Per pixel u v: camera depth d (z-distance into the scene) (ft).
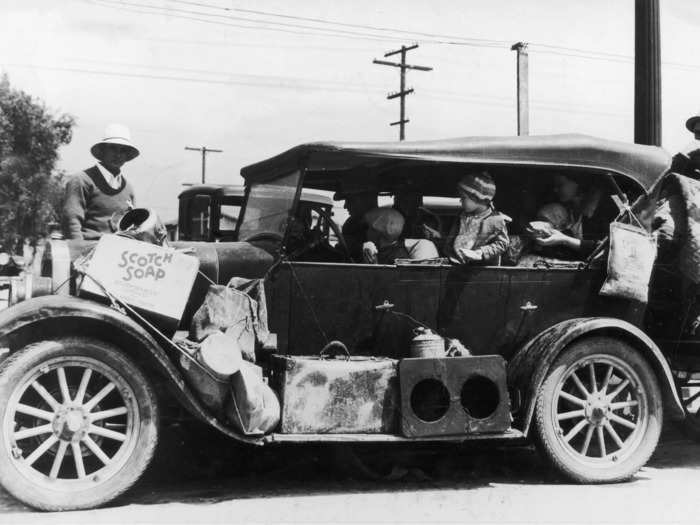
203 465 17.19
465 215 17.42
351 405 14.90
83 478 13.71
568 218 18.70
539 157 16.92
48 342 13.60
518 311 17.16
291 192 16.60
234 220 31.17
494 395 15.64
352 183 18.57
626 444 16.71
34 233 85.76
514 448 19.66
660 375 16.85
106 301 14.29
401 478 16.61
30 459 13.50
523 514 13.74
